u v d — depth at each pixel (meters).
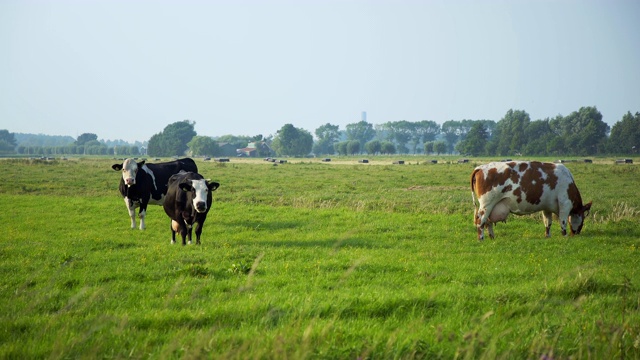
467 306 7.99
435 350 6.10
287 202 25.48
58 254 12.73
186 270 10.52
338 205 24.11
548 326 6.86
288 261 11.71
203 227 17.94
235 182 38.28
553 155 127.06
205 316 7.32
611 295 8.69
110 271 10.76
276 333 6.30
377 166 67.50
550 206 15.72
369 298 8.17
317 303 7.91
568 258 12.27
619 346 5.89
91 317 7.17
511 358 5.80
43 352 5.97
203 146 153.50
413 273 10.53
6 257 12.46
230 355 5.53
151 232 17.53
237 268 10.81
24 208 23.34
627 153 120.06
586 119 131.75
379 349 6.13
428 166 65.62
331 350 5.92
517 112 146.75
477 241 14.88
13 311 7.68
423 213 21.38
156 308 7.94
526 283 9.57
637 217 19.53
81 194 30.56
